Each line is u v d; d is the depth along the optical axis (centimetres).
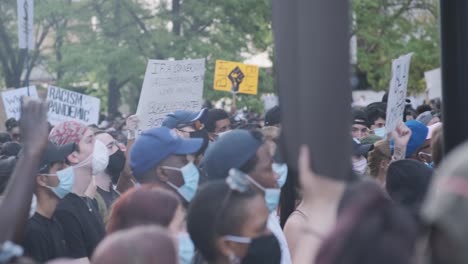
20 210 437
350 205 306
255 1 3098
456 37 452
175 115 867
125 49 2984
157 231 337
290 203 637
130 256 326
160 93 1019
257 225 447
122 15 3045
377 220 293
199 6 3067
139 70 3012
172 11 3102
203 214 447
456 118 456
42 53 3291
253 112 3058
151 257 327
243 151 545
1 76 3288
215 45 3144
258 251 514
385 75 3306
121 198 455
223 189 451
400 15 3288
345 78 341
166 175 581
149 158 580
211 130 1028
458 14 451
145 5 3119
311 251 374
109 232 450
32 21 1307
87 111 1280
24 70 3253
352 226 294
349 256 288
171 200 450
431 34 3291
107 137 834
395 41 3256
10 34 3130
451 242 268
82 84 3403
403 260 285
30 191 441
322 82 340
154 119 1016
